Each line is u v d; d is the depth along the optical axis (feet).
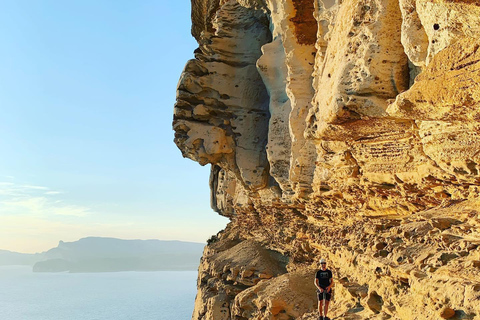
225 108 91.15
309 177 66.69
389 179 46.62
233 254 91.86
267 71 78.48
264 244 90.58
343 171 53.16
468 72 26.05
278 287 58.13
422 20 34.09
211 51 93.04
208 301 85.25
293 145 68.39
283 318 54.34
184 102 89.76
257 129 89.56
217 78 91.04
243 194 103.09
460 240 27.96
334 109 43.62
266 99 90.22
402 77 41.24
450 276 25.17
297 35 68.74
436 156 38.78
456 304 23.58
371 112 41.78
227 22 92.89
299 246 73.26
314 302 55.06
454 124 36.04
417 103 30.04
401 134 43.06
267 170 88.07
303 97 68.49
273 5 74.08
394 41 41.70
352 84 42.86
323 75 53.11
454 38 30.09
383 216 51.49
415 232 32.96
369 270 35.58
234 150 90.22
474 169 35.70
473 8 26.94
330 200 61.57
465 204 36.68
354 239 44.14
